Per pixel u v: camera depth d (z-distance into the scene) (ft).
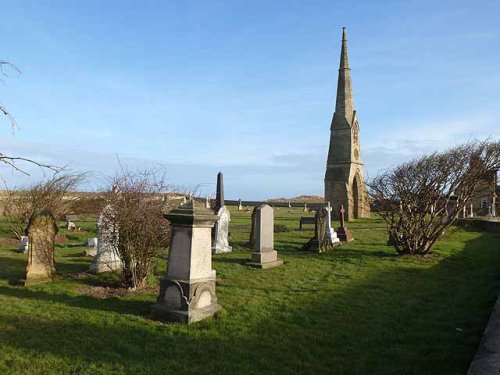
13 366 18.10
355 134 119.14
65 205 72.18
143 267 33.17
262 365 18.84
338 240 62.95
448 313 26.73
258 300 29.63
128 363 18.71
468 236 71.20
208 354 19.95
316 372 18.30
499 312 23.56
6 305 27.27
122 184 33.88
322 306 28.35
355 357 19.98
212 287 26.45
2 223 79.77
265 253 43.75
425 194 49.06
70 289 32.07
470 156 47.67
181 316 24.45
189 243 25.49
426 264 44.57
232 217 113.91
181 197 38.52
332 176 116.16
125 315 25.61
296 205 170.91
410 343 21.75
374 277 38.01
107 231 35.22
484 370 15.76
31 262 34.30
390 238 60.03
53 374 17.47
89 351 19.97
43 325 23.50
